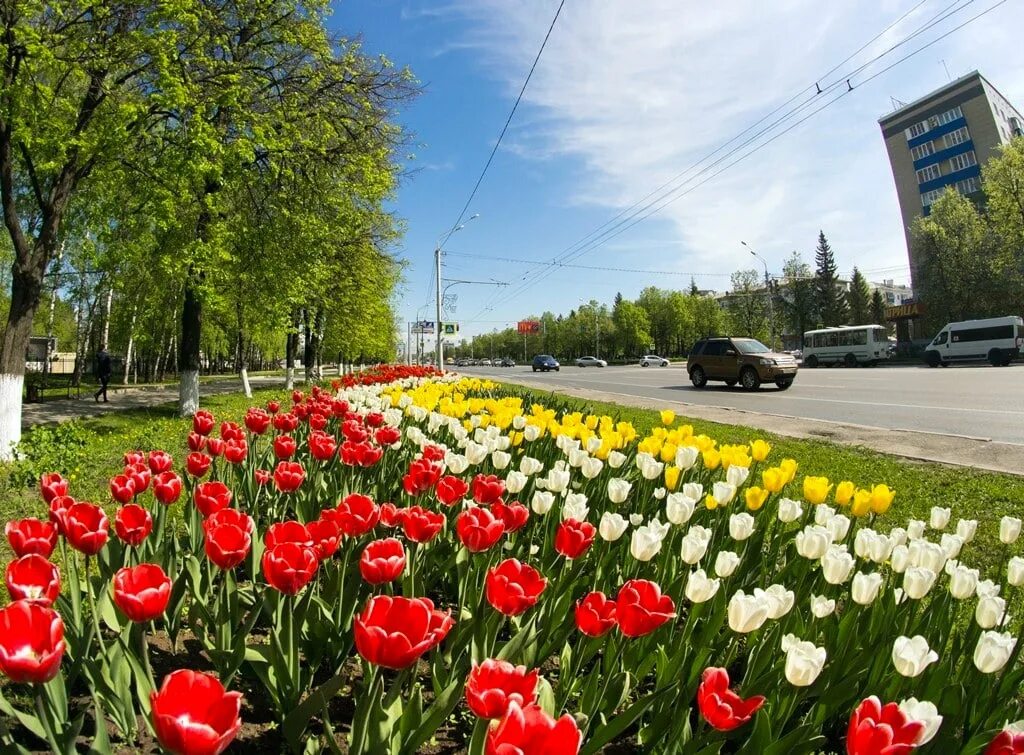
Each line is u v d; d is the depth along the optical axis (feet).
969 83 183.73
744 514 8.30
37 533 6.17
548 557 9.05
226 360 223.10
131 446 25.84
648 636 6.95
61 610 6.63
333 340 93.66
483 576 7.73
